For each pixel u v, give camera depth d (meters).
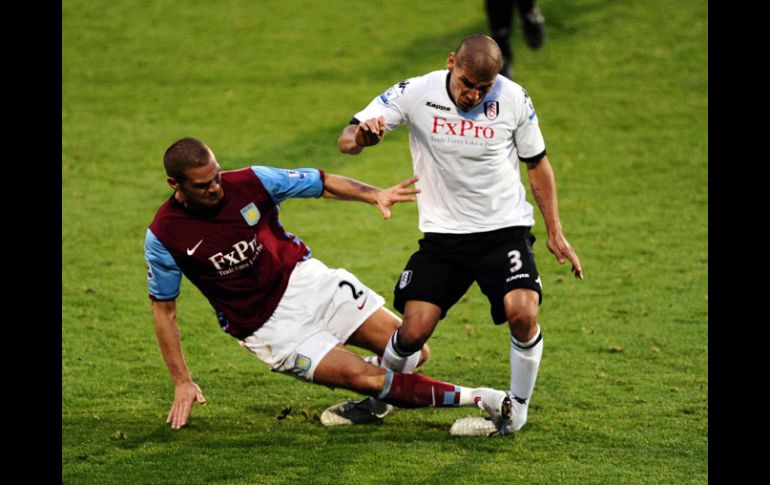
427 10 49.69
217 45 47.06
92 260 28.59
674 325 24.05
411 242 30.38
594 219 31.84
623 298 25.94
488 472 16.23
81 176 35.38
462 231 17.50
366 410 18.47
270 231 17.38
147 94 42.69
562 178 35.09
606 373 21.19
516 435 17.91
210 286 17.16
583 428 18.27
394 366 17.83
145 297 26.12
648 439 17.77
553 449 17.30
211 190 15.90
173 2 51.41
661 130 38.56
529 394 17.72
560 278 27.30
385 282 27.12
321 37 47.44
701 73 42.75
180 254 16.66
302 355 17.19
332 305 17.70
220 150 37.22
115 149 37.75
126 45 47.16
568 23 47.66
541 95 41.59
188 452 17.08
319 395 20.09
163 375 21.16
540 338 17.31
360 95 41.91
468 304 25.78
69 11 50.19
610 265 28.33
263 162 36.16
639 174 35.25
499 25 41.03
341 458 16.77
